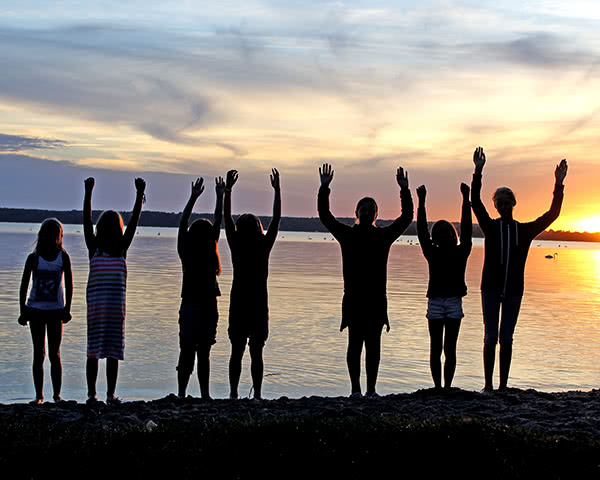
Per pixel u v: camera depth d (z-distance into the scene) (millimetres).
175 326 27203
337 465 5883
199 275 8375
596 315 35719
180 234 8453
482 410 7598
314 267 79438
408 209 8492
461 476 5777
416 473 5816
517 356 21703
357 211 8484
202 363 8484
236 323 8438
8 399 14055
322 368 18984
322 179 8508
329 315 32406
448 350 8594
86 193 8234
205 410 7531
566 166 8703
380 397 8375
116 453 5992
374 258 8352
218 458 5934
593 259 154750
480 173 8609
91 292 8062
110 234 8102
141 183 8305
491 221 8617
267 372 18281
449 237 8516
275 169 8727
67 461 5867
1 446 6074
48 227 8266
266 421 6648
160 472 5758
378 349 8430
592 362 20750
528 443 6133
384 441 6168
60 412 7387
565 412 7625
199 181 8570
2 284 44906
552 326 30438
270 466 5859
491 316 8664
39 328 8234
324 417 6875
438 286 8516
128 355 20281
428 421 6609
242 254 8445
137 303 35719
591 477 5707
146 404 7855
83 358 19500
